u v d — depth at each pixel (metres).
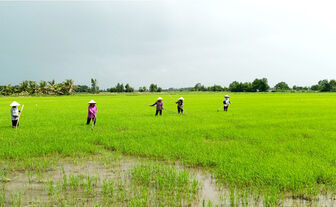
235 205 4.86
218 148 8.84
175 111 24.14
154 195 5.31
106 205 4.85
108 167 7.20
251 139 10.55
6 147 8.95
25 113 22.64
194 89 160.88
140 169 6.83
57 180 6.17
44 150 8.63
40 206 4.82
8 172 6.73
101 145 9.85
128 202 4.98
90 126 14.35
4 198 5.15
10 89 110.12
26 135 11.40
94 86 127.19
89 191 5.48
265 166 6.71
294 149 8.79
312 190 5.47
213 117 18.45
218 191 5.52
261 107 28.48
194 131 12.41
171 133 11.91
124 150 8.83
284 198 5.18
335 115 19.64
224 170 6.55
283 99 48.31
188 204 4.91
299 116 19.08
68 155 8.37
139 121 16.28
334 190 5.53
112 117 18.89
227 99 23.64
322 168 6.57
